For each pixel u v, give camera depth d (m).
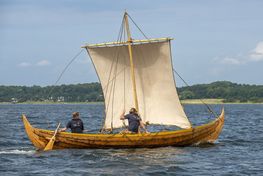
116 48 66.00
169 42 64.12
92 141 63.06
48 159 56.69
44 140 63.28
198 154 60.75
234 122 144.38
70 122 64.44
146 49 65.12
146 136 63.31
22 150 66.00
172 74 64.94
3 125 122.31
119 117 66.69
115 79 66.62
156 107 66.12
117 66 66.50
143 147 63.91
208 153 61.81
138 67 65.88
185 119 65.88
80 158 57.06
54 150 62.91
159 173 49.09
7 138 84.31
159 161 55.25
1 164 53.75
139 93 66.12
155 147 64.38
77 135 63.12
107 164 53.38
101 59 66.62
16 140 80.81
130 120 63.62
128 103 66.50
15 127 114.69
